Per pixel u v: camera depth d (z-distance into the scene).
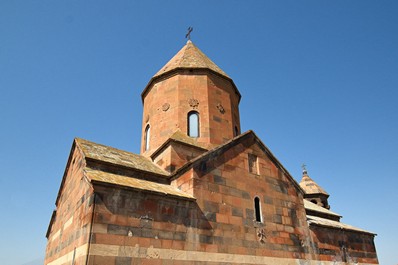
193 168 11.42
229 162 12.77
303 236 13.96
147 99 18.83
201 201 11.04
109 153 12.38
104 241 8.30
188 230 10.17
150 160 14.94
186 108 16.75
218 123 16.86
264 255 11.92
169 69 17.97
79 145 11.80
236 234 11.44
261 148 14.52
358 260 16.03
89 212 8.58
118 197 9.09
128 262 8.48
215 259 10.39
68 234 10.76
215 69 18.69
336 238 15.57
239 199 12.28
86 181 9.77
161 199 9.99
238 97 19.88
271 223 12.95
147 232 9.20
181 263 9.53
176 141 13.84
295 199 14.66
